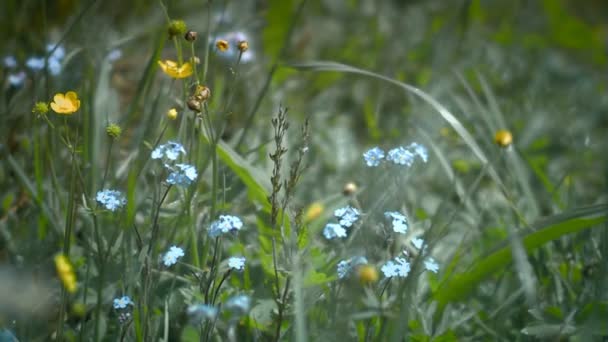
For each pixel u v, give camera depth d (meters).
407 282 1.38
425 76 2.11
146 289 1.38
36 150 1.54
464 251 1.56
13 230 1.57
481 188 1.81
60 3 2.04
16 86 1.69
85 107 1.57
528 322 1.50
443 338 1.44
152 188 1.57
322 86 2.12
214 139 1.49
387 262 1.39
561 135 1.98
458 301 1.50
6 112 1.65
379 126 1.98
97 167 1.56
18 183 1.63
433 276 1.50
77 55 1.72
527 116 2.00
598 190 1.86
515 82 2.25
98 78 1.66
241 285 1.48
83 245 1.50
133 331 1.41
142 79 1.57
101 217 1.52
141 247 1.41
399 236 1.51
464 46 2.35
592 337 1.42
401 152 1.44
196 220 1.52
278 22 2.20
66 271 1.29
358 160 1.84
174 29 1.44
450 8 2.53
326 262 1.48
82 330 1.39
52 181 1.57
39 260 1.51
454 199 1.79
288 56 2.16
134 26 1.99
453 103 1.94
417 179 1.78
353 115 2.04
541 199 1.79
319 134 1.89
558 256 1.59
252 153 1.64
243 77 1.85
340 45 2.33
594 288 1.50
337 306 1.42
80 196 1.55
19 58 1.82
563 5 3.10
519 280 1.57
